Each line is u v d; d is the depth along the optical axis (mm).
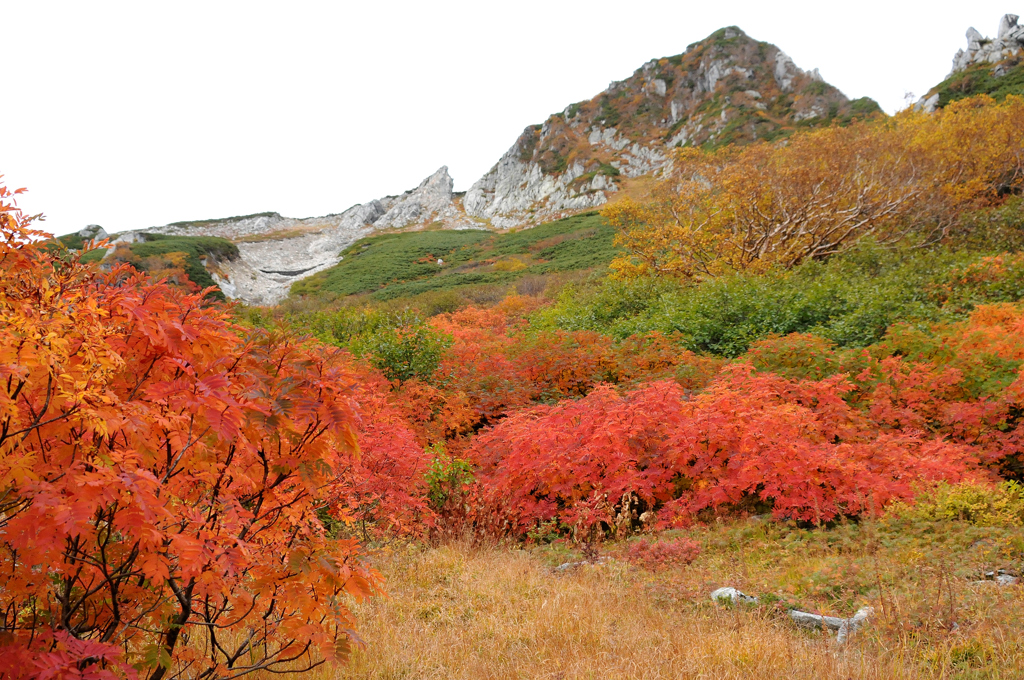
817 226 21938
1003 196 25016
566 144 106812
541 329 18422
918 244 20938
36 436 2232
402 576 5398
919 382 8789
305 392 2777
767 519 6699
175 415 2445
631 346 12977
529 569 5969
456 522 7262
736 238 22297
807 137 23703
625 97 110625
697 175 24297
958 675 3486
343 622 3000
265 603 3021
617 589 5293
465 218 109375
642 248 24828
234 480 2895
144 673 3125
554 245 61688
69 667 2141
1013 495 6188
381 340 12008
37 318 2074
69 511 1999
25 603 2609
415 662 3756
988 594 4363
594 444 7379
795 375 10000
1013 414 8000
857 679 3498
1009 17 51781
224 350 2771
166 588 2924
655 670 3664
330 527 6027
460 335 15547
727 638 4098
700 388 10461
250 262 79375
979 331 9383
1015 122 23328
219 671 3211
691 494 7156
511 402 11203
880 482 6488
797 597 4934
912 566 5078
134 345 2592
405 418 9672
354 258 78188
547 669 3744
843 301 14078
